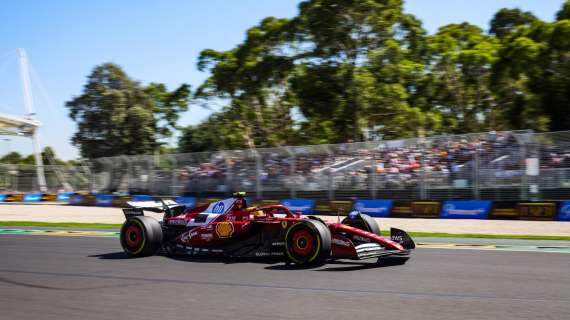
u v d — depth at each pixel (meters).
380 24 29.25
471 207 17.98
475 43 37.34
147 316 5.31
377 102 29.00
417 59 32.72
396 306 5.60
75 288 6.81
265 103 36.00
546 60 29.42
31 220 20.55
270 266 8.36
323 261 8.32
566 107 30.64
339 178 20.75
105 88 38.31
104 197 27.73
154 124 39.53
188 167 24.86
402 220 18.06
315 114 32.03
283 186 21.92
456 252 10.02
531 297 6.00
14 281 7.37
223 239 9.12
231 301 5.93
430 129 31.45
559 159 16.98
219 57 34.81
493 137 18.31
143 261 9.14
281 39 31.72
